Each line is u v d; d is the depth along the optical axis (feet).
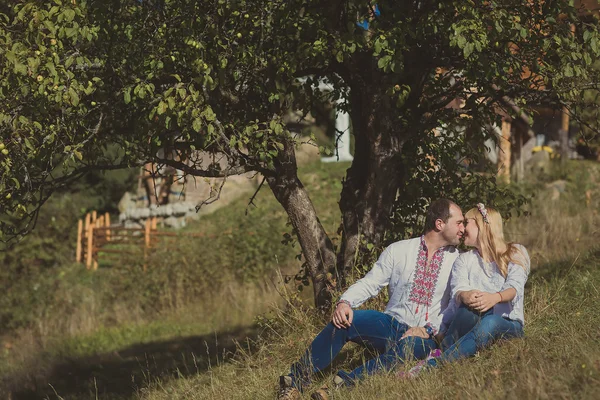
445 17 20.27
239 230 51.78
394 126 23.61
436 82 25.32
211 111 19.27
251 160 22.44
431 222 17.75
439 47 22.82
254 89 22.20
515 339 17.06
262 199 71.67
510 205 26.23
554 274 26.61
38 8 18.31
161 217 71.51
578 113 24.63
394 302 17.83
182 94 18.72
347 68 23.66
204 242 51.67
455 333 17.03
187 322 44.47
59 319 49.34
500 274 17.37
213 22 20.39
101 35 20.57
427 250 17.79
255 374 20.63
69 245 62.39
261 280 47.52
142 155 22.48
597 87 22.40
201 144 21.62
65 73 18.35
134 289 50.47
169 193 75.20
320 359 17.66
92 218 71.26
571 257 30.09
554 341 17.17
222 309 44.86
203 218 70.23
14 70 17.66
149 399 23.81
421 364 16.63
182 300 48.62
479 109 24.93
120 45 21.29
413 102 24.61
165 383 26.12
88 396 29.01
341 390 16.83
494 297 16.74
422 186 24.12
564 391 13.44
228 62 20.83
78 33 19.01
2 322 50.11
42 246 60.29
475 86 23.67
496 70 20.58
